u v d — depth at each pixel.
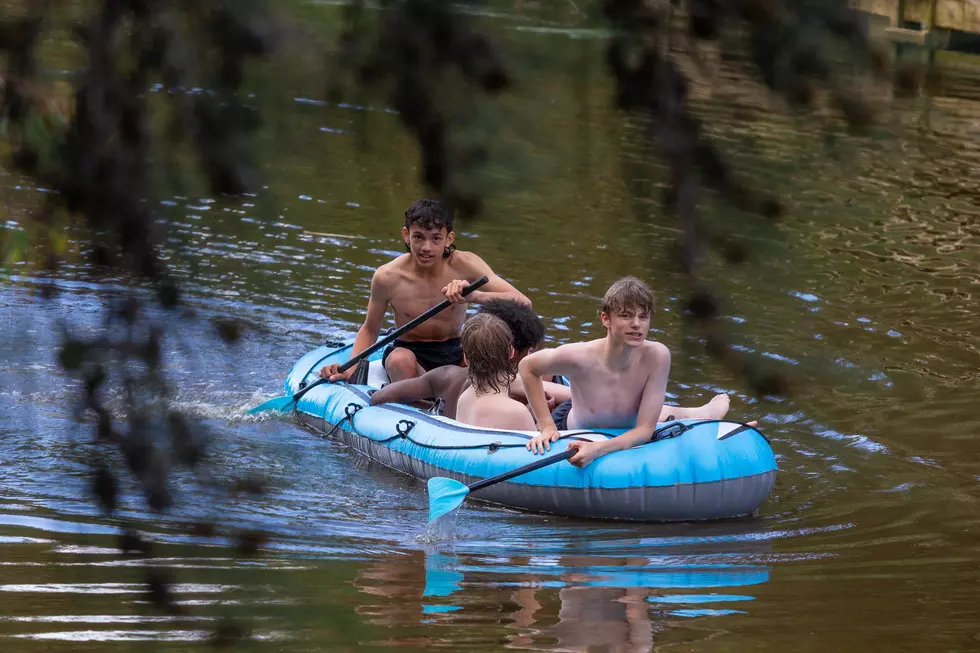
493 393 20.00
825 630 12.92
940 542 16.33
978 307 28.23
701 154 2.15
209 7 2.11
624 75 2.10
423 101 2.11
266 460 20.03
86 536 15.43
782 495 18.53
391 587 14.06
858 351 24.23
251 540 3.43
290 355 24.59
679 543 16.64
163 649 11.35
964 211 37.47
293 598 12.91
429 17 2.07
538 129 2.17
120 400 2.63
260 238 2.41
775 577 14.98
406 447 20.08
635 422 18.78
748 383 2.50
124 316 2.55
